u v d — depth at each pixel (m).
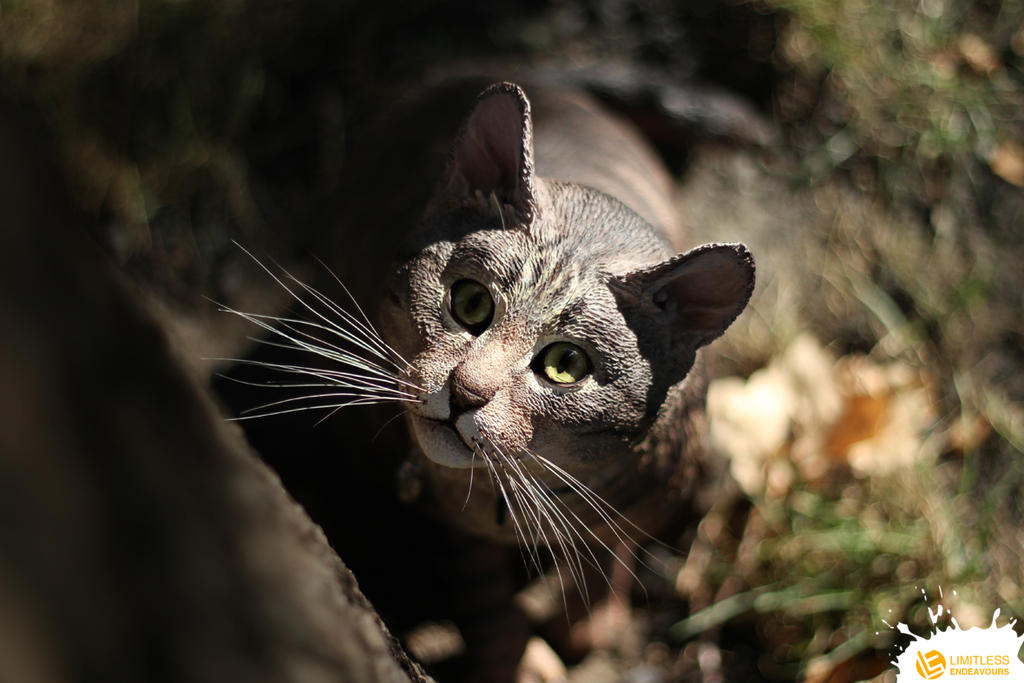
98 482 0.34
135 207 0.85
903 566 0.75
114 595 0.34
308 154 0.89
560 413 0.51
